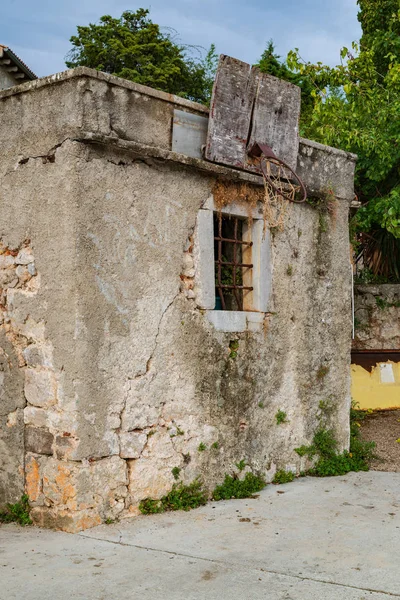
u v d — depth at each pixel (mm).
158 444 5602
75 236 5016
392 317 10469
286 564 4375
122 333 5332
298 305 6906
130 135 5406
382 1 12141
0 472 5547
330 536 4945
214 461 6039
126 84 5336
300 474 6859
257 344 6469
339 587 4000
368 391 10258
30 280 5340
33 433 5305
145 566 4328
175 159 5578
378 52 11344
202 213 5957
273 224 6562
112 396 5262
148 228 5531
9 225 5465
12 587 3990
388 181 10469
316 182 7148
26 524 5281
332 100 10031
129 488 5398
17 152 5410
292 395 6832
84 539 4855
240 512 5570
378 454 7812
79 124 5027
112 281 5258
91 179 5121
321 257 7184
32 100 5309
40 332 5250
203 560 4445
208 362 6016
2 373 5520
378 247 11383
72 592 3914
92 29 20484
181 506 5645
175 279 5758
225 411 6156
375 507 5719
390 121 9758
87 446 5086
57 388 5129
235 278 6441
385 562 4414
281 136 6621
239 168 6254
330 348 7266
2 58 13312
